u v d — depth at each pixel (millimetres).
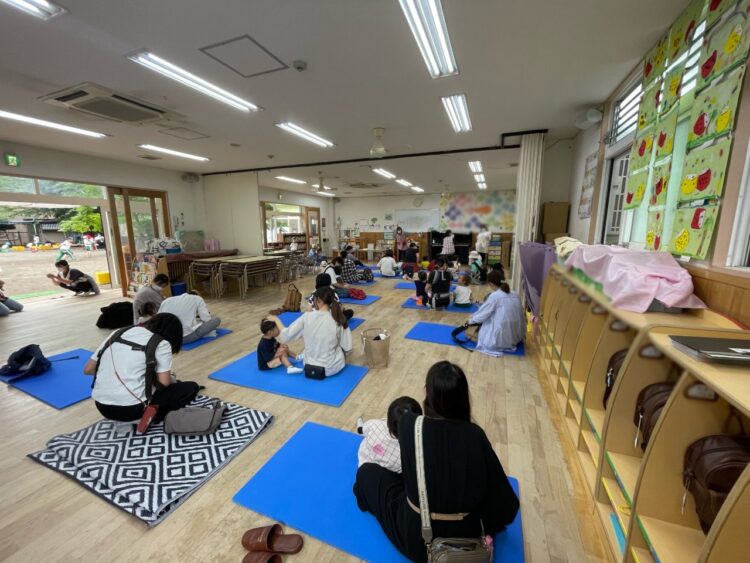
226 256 7539
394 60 2580
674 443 1047
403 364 3197
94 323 4574
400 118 3947
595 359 1715
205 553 1332
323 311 2879
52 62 2580
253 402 2500
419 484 1034
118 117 3662
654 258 1800
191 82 2943
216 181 7867
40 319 4758
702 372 859
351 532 1403
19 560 1301
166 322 2160
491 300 3432
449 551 977
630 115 2896
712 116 1614
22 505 1560
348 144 5168
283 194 11586
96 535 1410
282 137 4742
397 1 1911
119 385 1980
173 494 1590
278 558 1276
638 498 1099
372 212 14219
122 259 6336
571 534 1416
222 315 5027
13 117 3820
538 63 2656
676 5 1937
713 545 757
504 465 1839
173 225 7414
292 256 8375
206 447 1947
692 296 1557
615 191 3359
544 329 3203
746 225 1494
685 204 1805
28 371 2865
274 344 3041
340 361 2980
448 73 2830
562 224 4695
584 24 2139
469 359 3316
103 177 6105
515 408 2420
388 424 1426
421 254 12172
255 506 1541
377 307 5469
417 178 8891
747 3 1402
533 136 4582
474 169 7387
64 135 4578
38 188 5461
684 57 1942
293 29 2172
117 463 1803
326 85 3012
